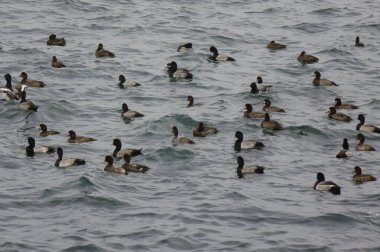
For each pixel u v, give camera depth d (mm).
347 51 68188
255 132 49844
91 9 79062
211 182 42344
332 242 35656
